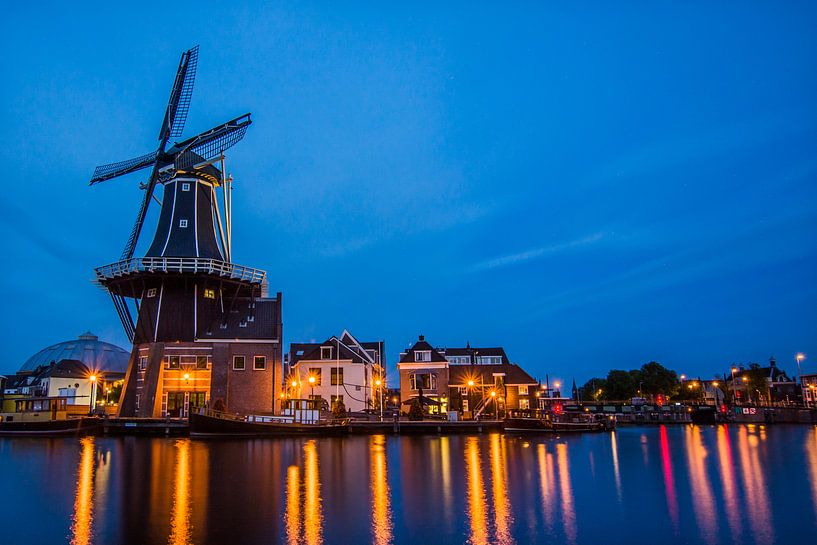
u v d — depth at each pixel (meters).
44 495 23.31
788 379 133.00
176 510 20.84
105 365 117.75
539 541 17.75
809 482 28.22
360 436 57.41
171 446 43.03
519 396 84.38
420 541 17.58
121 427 53.94
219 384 60.44
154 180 67.75
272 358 62.66
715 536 18.38
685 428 77.94
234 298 64.31
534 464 34.53
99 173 72.94
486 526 19.30
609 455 40.09
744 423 91.88
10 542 17.11
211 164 67.56
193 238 64.88
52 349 118.94
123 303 64.81
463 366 86.88
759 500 23.72
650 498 24.06
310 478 27.97
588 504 22.81
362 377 77.56
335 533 18.25
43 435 53.31
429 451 41.69
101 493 23.75
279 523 19.22
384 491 24.94
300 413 55.47
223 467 31.23
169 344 60.84
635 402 102.12
